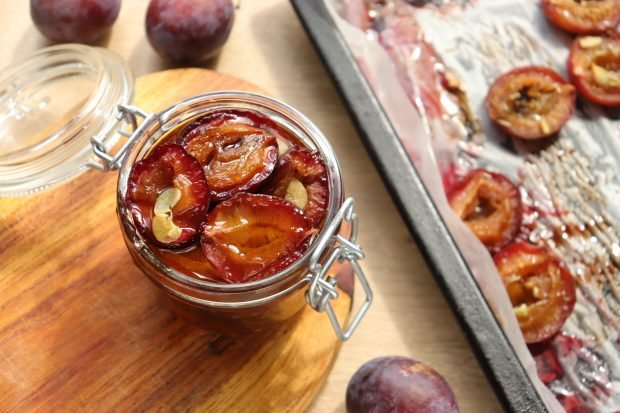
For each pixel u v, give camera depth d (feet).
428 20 1.95
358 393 1.52
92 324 1.55
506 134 1.86
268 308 1.43
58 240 1.59
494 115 1.86
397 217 1.75
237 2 1.92
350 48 1.83
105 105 1.58
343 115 1.83
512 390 1.59
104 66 1.62
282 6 1.92
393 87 1.85
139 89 1.70
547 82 1.87
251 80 1.85
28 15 1.88
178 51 1.77
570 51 1.93
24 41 1.86
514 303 1.74
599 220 1.80
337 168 1.42
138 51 1.86
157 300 1.56
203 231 1.38
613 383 1.68
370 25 1.94
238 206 1.38
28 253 1.58
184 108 1.45
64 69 1.68
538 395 1.58
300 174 1.42
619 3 1.94
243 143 1.42
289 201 1.39
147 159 1.41
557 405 1.62
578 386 1.68
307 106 1.84
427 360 1.65
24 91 1.68
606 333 1.71
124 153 1.47
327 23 1.83
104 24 1.81
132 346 1.54
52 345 1.54
